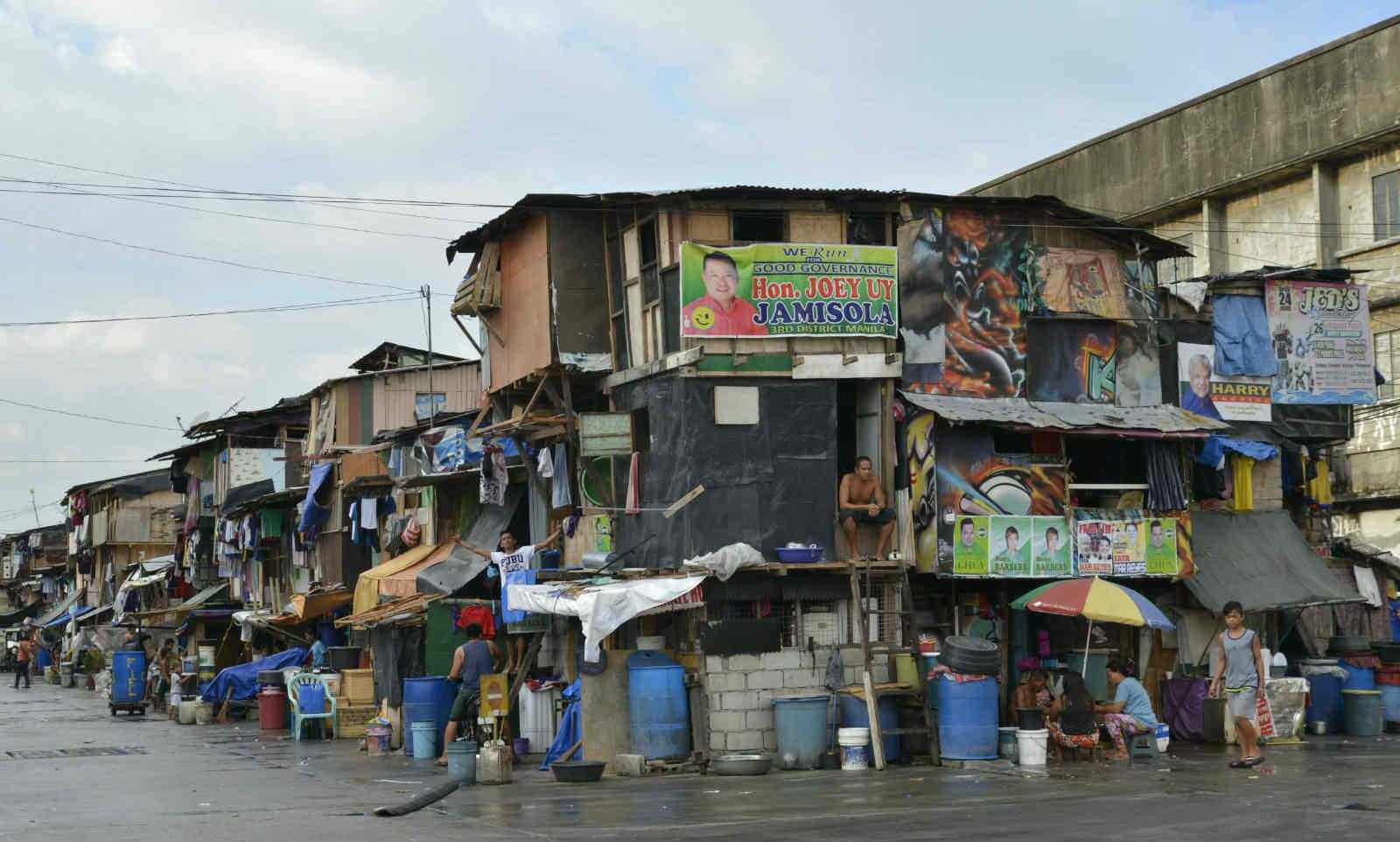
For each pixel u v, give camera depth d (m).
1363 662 21.81
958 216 21.14
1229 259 35.44
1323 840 10.73
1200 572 21.47
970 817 12.56
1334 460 33.09
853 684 18.56
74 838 12.29
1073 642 21.03
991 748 17.64
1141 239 22.06
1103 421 20.80
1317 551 23.69
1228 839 10.90
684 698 17.98
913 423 20.09
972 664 17.64
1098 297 21.92
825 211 20.19
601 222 21.69
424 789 16.20
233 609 41.34
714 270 19.39
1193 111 35.88
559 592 18.47
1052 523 20.34
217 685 30.86
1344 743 19.77
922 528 19.92
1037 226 21.64
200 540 45.19
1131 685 18.28
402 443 29.05
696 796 14.84
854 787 15.41
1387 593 24.84
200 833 12.45
